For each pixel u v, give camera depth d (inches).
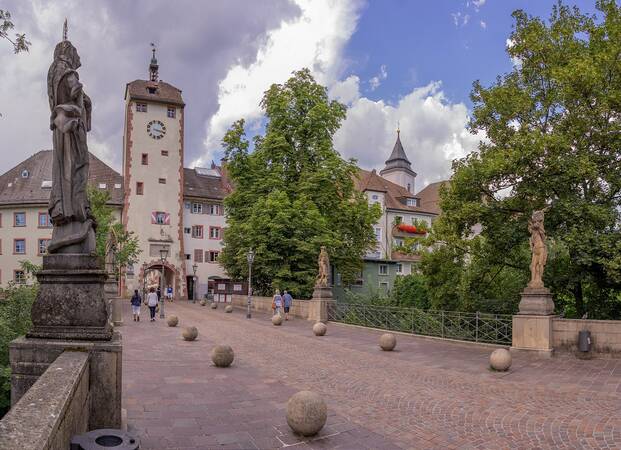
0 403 275.7
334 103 1453.0
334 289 1710.1
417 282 1278.3
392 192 2844.5
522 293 601.0
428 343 723.4
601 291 804.0
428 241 964.6
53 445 119.6
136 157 2271.2
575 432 295.7
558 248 813.9
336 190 1381.6
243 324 1018.1
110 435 167.6
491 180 790.5
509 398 382.0
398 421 319.0
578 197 762.2
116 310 913.5
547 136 724.7
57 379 163.0
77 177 237.6
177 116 2348.7
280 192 1320.1
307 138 1416.1
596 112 735.1
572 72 726.5
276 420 310.7
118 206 2250.2
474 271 878.4
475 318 703.1
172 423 297.4
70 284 223.3
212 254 2438.5
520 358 565.9
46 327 221.1
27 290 462.9
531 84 849.5
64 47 245.8
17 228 2170.3
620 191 769.6
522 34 839.1
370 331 882.8
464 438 286.5
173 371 463.2
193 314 1301.7
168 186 2305.6
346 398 379.6
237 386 405.4
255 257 1275.8
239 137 1422.2
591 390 407.2
